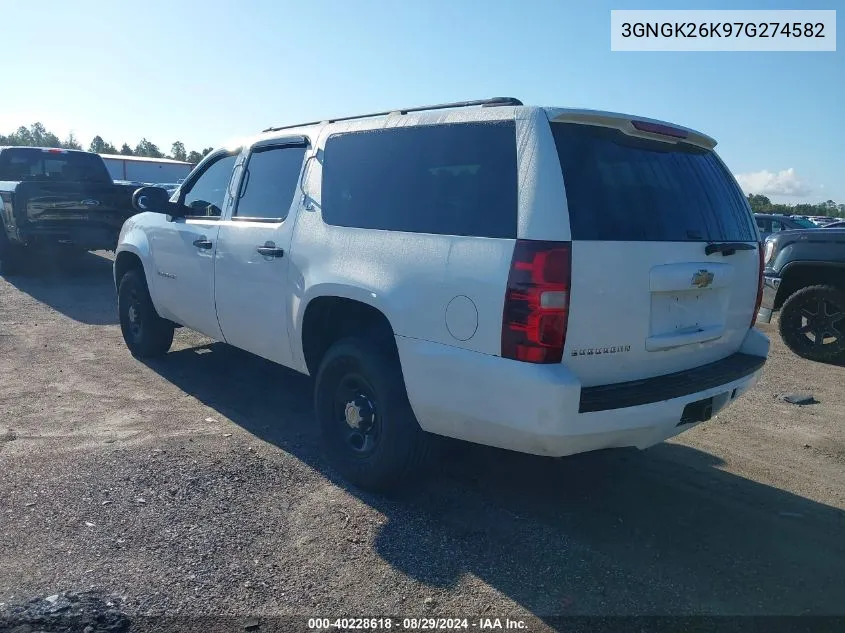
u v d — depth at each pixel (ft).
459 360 10.97
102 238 36.86
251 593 9.91
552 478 14.21
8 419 16.25
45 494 12.49
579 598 10.11
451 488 13.53
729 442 16.87
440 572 10.64
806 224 56.70
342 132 14.37
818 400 20.57
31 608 9.32
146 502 12.36
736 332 13.73
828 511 13.19
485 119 11.60
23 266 38.58
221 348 23.59
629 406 10.76
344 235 13.37
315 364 14.75
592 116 11.14
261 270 15.43
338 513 12.34
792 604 10.12
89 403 17.62
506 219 10.73
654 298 11.39
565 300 10.18
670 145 12.85
